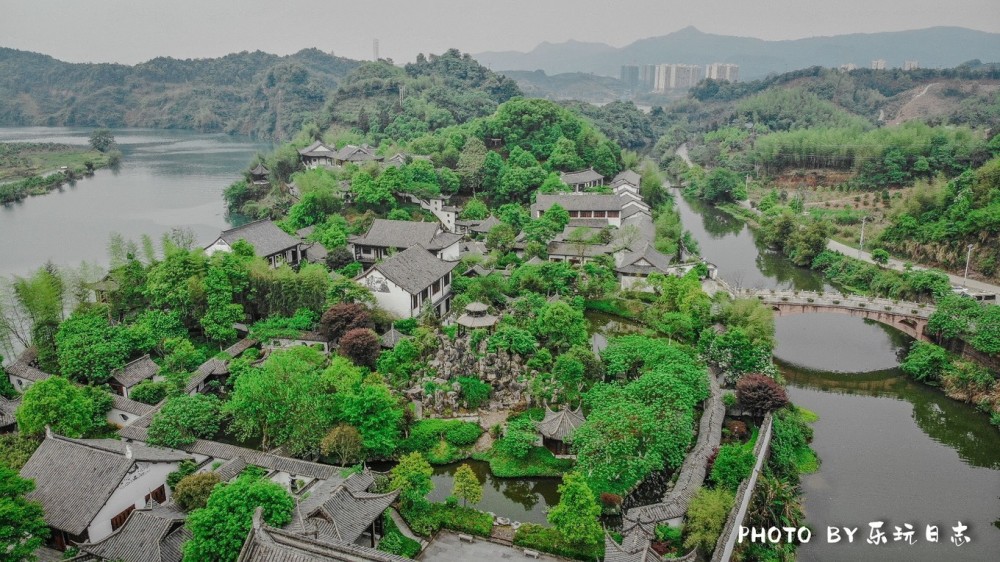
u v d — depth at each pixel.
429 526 54.09
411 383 76.31
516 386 76.62
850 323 117.25
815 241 147.50
